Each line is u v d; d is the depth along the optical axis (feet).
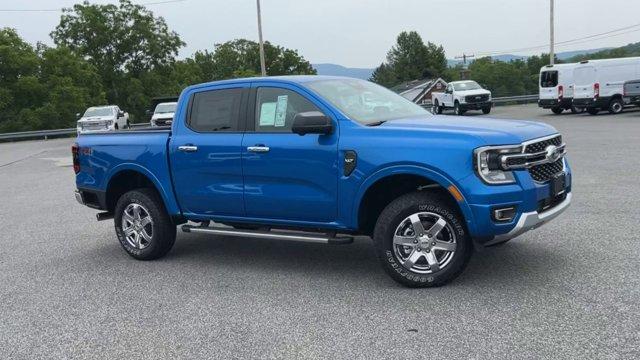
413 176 17.01
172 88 209.46
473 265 19.04
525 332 13.75
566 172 18.06
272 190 19.01
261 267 20.65
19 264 22.76
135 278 20.18
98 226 29.37
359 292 17.34
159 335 15.01
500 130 16.47
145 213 22.26
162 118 86.33
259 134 19.31
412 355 12.98
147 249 22.18
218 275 19.95
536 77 314.35
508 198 15.78
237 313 16.21
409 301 16.29
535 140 16.48
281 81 19.38
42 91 156.25
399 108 20.20
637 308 14.70
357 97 19.60
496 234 15.98
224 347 14.06
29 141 115.96
